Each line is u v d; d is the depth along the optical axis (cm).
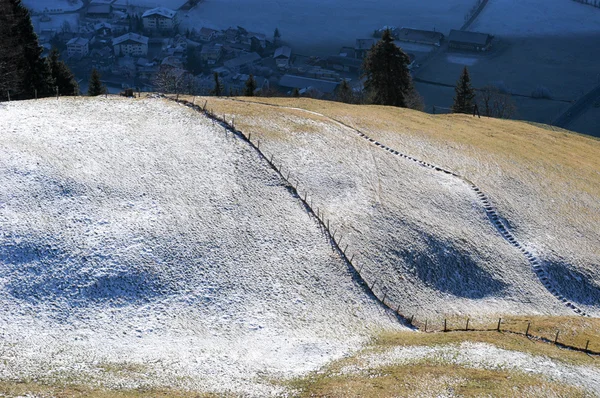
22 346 3744
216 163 5912
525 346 4316
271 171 5966
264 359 3978
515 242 5894
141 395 3388
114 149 5806
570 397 3578
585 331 4738
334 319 4528
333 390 3603
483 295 5238
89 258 4519
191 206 5275
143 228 4894
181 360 3844
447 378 3722
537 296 5344
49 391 3297
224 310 4403
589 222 6378
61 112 6431
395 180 6319
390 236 5453
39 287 4253
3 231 4547
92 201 5056
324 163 6306
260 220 5309
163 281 4519
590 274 5662
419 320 4778
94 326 4069
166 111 6781
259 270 4803
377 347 4238
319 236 5278
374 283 4981
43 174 5178
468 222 5975
